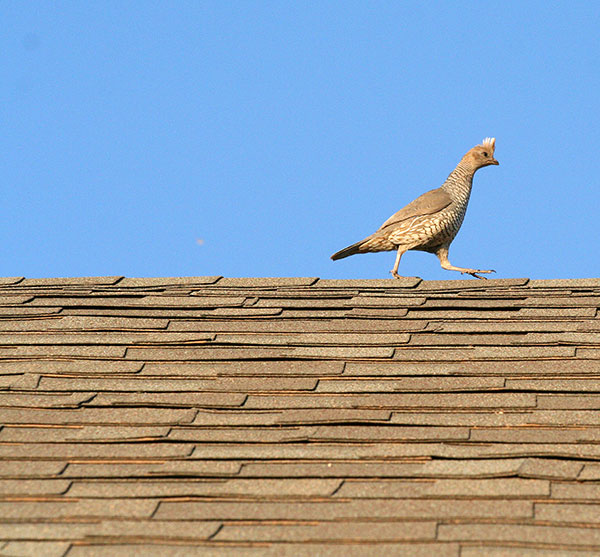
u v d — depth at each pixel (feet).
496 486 29.96
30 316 44.75
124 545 27.94
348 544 27.55
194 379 38.37
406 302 44.83
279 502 29.89
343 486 30.58
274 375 38.29
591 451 31.55
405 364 38.83
